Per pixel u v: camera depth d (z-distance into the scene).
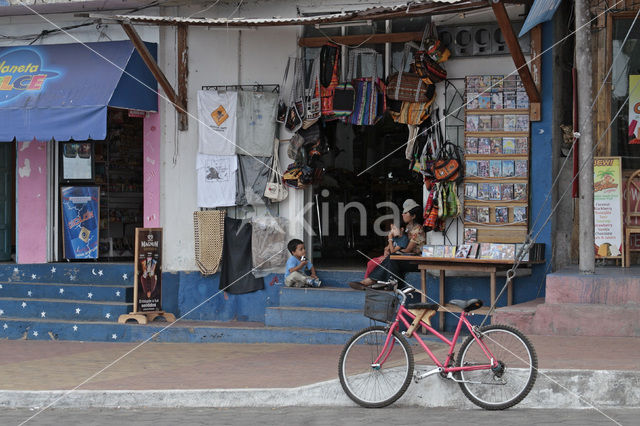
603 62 10.63
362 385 6.93
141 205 13.29
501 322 8.48
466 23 10.19
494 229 9.97
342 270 10.84
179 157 11.36
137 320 10.81
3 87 11.09
